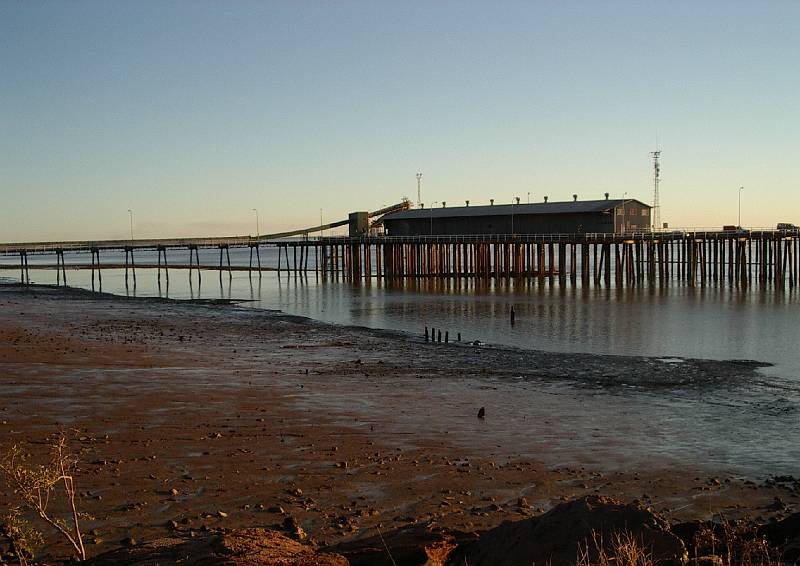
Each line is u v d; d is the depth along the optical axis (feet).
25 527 31.50
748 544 19.24
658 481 41.91
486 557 20.20
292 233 315.37
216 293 234.99
